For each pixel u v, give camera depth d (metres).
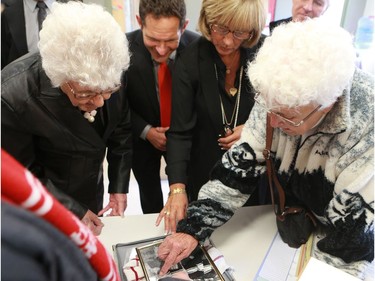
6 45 1.93
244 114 1.25
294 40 0.66
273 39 0.70
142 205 1.94
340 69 0.63
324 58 0.62
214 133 1.30
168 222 1.02
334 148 0.74
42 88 0.85
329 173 0.77
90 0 2.28
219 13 1.04
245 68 1.19
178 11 1.19
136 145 1.63
